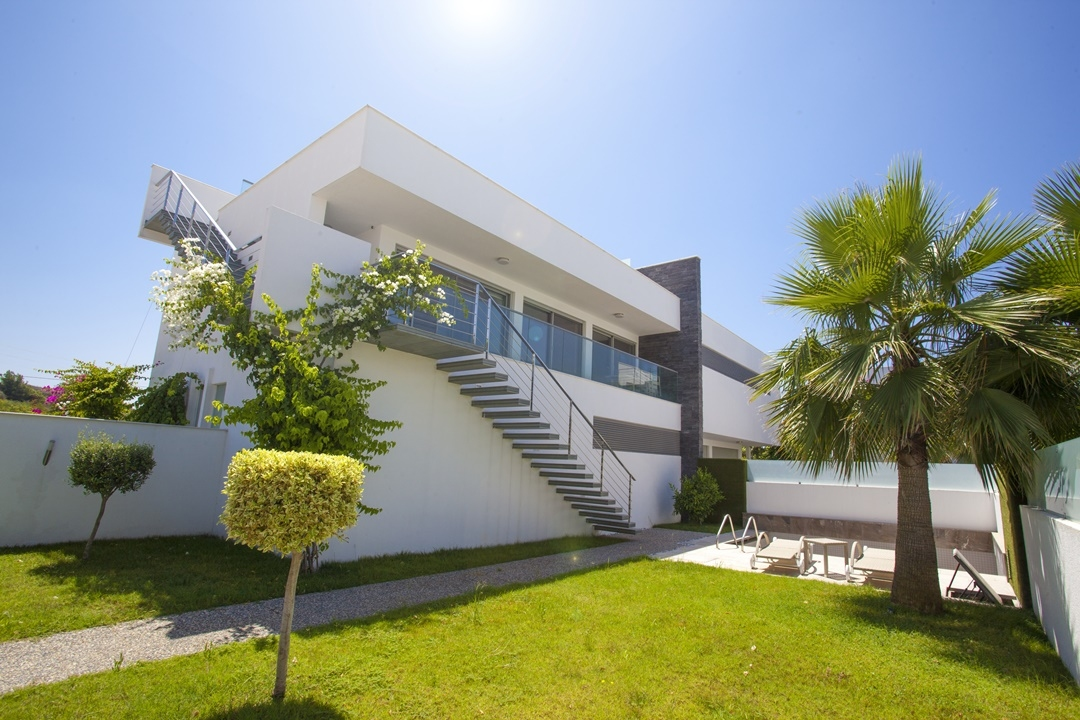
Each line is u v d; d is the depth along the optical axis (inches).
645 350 739.4
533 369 398.3
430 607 226.7
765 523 588.4
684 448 682.8
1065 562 174.4
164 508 349.4
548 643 186.5
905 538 253.6
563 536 482.9
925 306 230.1
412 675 155.3
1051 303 218.8
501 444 427.8
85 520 319.3
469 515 395.2
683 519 644.1
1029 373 223.9
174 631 189.0
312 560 283.4
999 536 418.6
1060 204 220.4
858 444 262.8
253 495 135.2
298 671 153.6
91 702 131.0
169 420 426.9
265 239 299.0
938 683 160.7
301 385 272.1
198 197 526.3
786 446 289.0
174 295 286.4
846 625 218.8
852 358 231.3
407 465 355.6
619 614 226.5
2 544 291.4
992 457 238.5
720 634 203.0
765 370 309.3
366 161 343.9
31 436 305.1
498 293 523.5
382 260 322.0
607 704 142.1
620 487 563.8
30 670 151.5
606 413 551.5
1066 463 184.1
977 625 221.6
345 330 299.6
